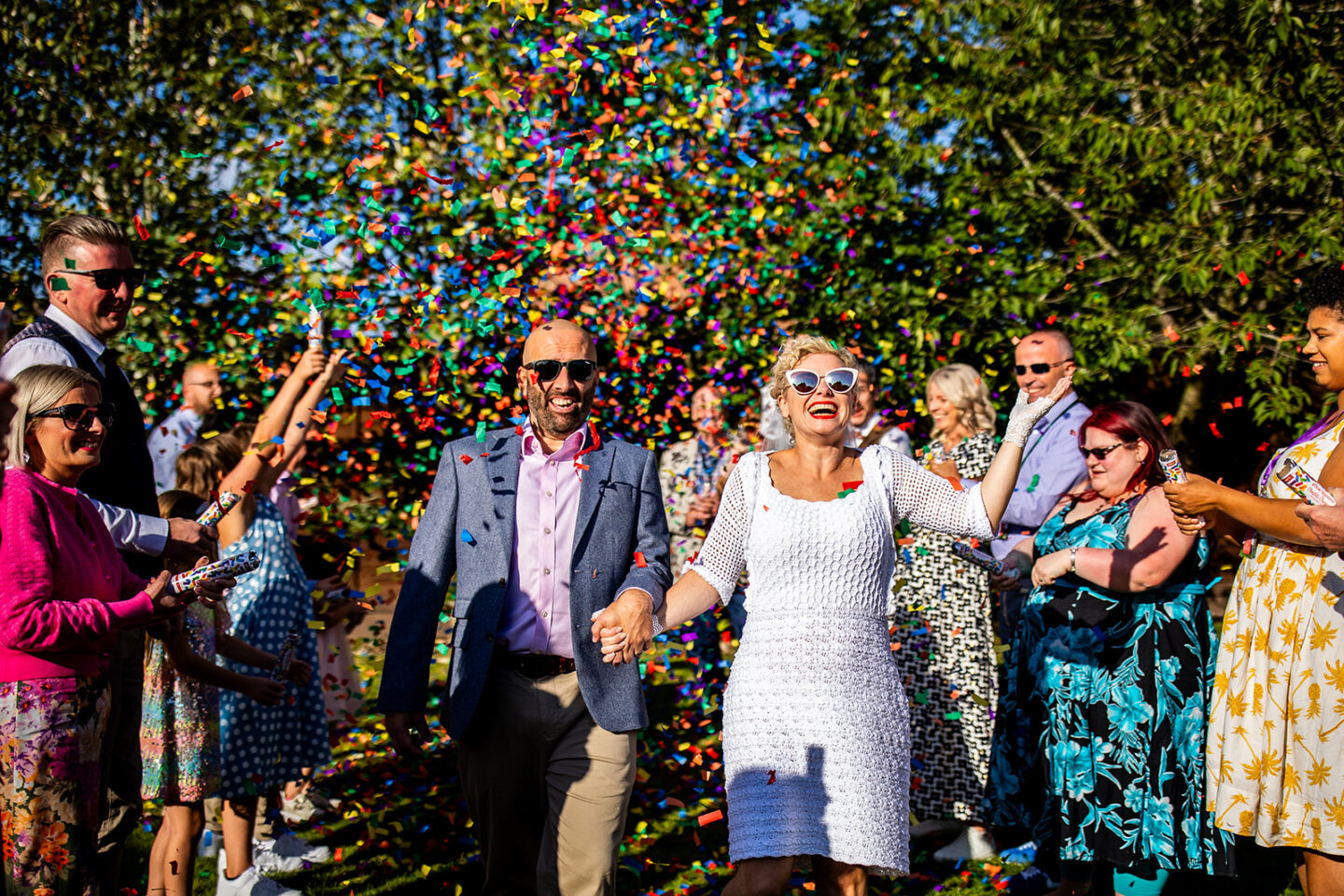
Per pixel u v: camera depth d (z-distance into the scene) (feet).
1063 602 10.96
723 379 21.52
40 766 8.18
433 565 9.89
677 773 16.33
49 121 23.04
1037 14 22.12
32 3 23.53
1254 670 9.23
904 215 23.38
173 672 11.11
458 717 9.49
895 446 15.89
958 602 14.14
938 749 13.98
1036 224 23.38
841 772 8.63
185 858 11.14
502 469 10.03
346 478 21.17
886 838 8.56
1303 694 8.80
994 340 21.77
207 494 13.29
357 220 20.51
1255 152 20.56
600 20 20.29
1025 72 22.75
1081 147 22.76
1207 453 25.61
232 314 21.07
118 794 10.05
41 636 8.01
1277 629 9.07
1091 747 10.67
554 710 9.64
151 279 20.56
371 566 20.56
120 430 10.53
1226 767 9.35
